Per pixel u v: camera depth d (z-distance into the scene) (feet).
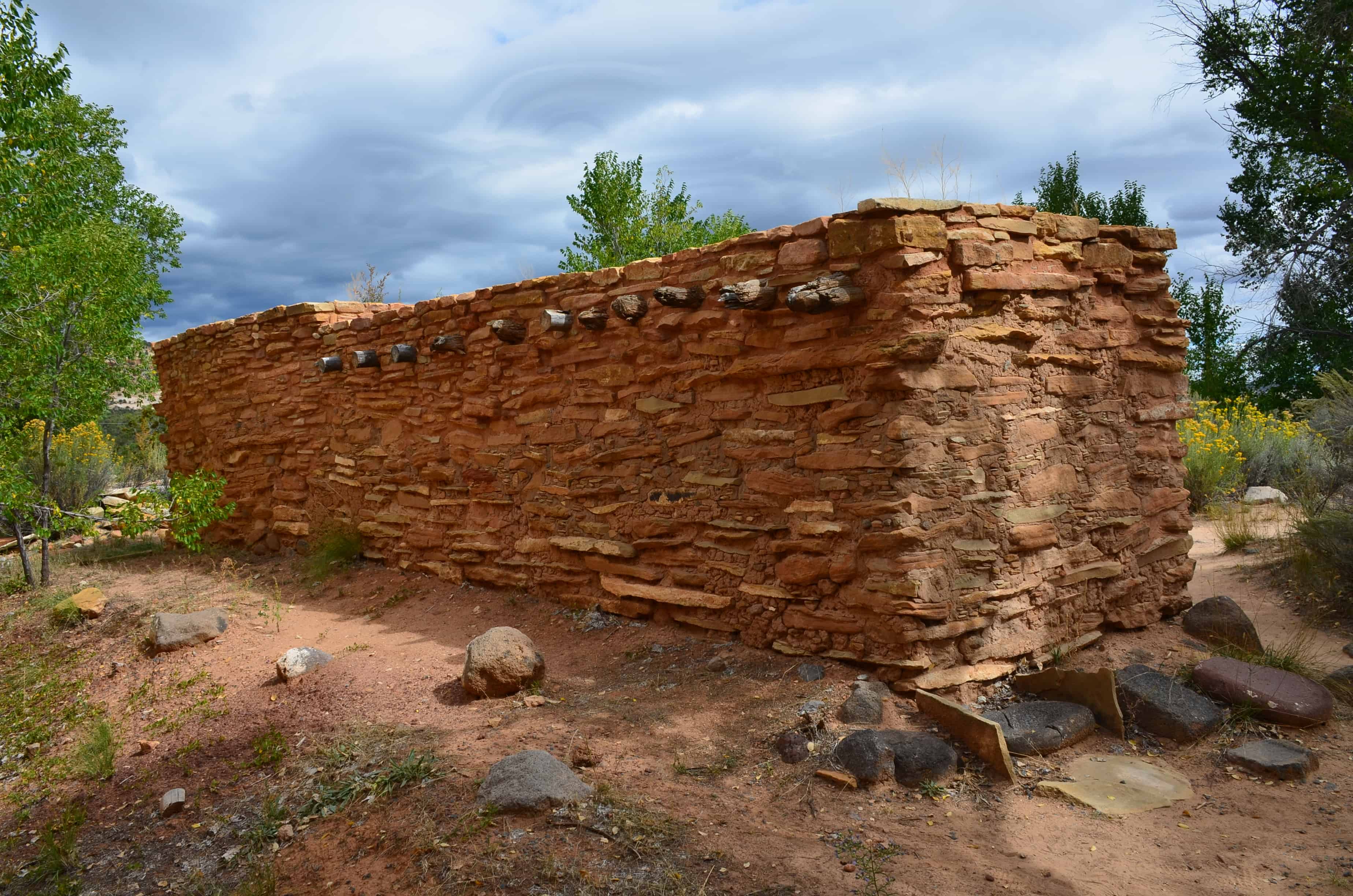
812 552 18.70
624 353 22.75
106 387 43.21
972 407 18.20
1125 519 21.26
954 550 17.76
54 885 15.34
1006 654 18.65
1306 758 15.30
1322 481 29.68
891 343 17.10
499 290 26.07
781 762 15.48
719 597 20.74
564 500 24.88
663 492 22.25
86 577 34.78
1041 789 14.69
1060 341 20.13
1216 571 28.19
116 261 36.83
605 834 13.12
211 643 25.26
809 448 18.89
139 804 17.67
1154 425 22.44
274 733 19.15
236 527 38.09
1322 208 58.49
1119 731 16.63
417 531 29.63
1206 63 57.67
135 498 32.17
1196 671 18.29
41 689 24.56
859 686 17.17
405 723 18.39
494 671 19.03
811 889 11.64
